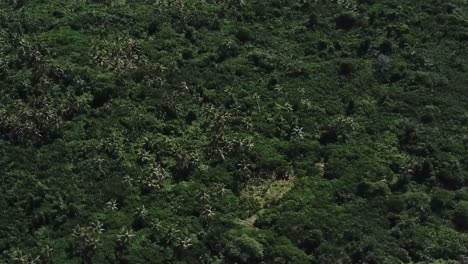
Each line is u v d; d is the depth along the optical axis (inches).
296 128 3341.5
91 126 3201.3
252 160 3174.2
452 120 3457.2
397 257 2748.5
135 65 3550.7
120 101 3353.8
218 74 3597.4
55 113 3191.4
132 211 2861.7
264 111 3425.2
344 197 3009.4
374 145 3292.3
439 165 3179.1
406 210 2962.6
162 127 3267.7
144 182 2979.8
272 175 3147.1
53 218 2795.3
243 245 2738.7
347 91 3590.1
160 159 3120.1
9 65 3447.3
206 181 3043.8
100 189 2920.8
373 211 2950.3
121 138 3169.3
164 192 2972.4
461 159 3233.3
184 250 2723.9
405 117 3464.6
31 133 3095.5
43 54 3528.5
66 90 3348.9
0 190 2854.3
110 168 3021.7
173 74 3540.8
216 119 3312.0
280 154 3230.8
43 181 2918.3
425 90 3609.7
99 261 2640.3
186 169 3085.6
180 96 3430.1
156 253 2696.9
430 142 3302.2
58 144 3088.1
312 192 3031.5
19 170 2950.3
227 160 3144.7
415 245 2797.7
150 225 2805.1
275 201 3011.8
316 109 3462.1
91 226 2751.0
